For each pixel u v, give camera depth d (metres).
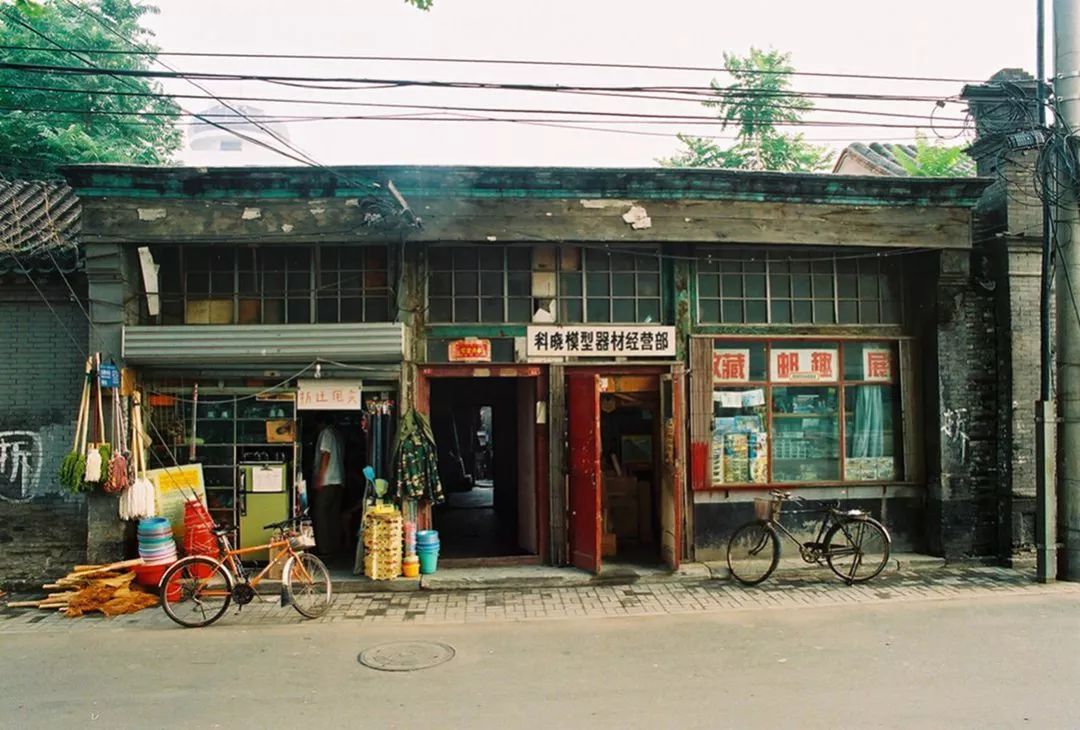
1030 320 10.27
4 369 9.45
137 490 8.83
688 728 5.26
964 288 10.38
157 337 9.12
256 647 7.19
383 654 6.96
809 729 5.21
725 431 10.21
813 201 9.80
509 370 9.84
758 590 9.14
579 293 10.03
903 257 10.70
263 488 9.68
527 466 10.34
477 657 6.86
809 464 10.41
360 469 11.46
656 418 10.70
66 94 16.38
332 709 5.68
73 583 8.55
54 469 9.43
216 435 9.72
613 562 10.13
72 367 9.47
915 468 10.53
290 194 9.12
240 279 9.77
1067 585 9.30
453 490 18.05
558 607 8.50
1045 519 9.39
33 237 10.02
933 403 10.40
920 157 21.27
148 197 9.05
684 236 9.59
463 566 9.77
